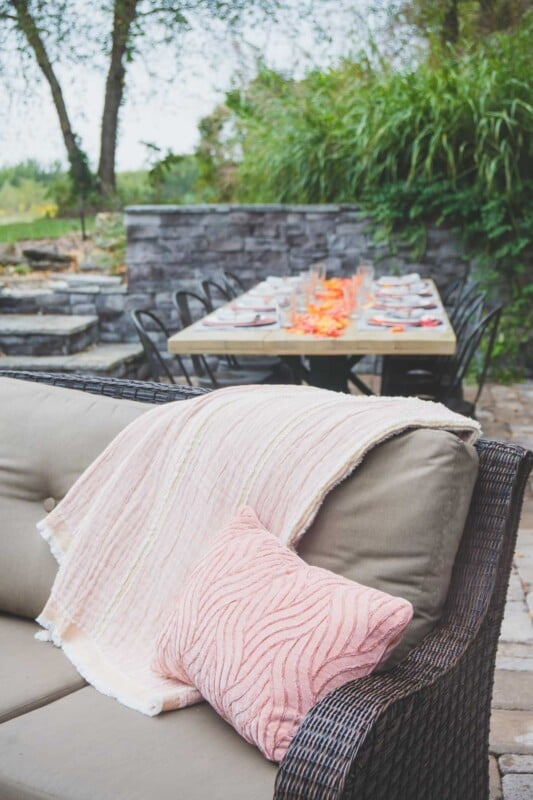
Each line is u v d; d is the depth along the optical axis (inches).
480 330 155.0
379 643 52.9
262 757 53.5
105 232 300.8
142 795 49.7
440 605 60.1
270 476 65.4
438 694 53.5
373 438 62.2
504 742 83.3
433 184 241.3
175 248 255.6
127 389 83.1
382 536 60.7
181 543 67.8
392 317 157.2
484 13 307.3
